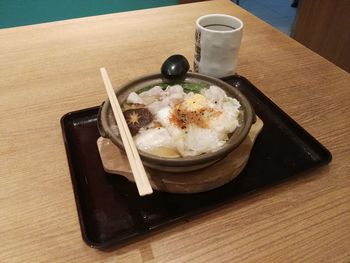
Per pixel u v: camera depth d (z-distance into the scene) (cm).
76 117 42
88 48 58
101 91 47
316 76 52
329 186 34
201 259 27
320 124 42
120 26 66
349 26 100
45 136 39
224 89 38
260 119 41
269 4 187
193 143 31
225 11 73
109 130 31
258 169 35
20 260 27
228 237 29
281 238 29
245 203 32
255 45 61
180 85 39
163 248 28
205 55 48
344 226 30
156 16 71
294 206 32
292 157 37
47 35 62
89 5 124
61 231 29
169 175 32
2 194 32
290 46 61
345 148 39
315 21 113
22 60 54
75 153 37
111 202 32
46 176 34
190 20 69
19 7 120
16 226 29
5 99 45
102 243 27
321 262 27
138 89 39
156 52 58
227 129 33
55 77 50
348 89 49
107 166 34
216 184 33
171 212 31
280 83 50
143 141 32
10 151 37
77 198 30
